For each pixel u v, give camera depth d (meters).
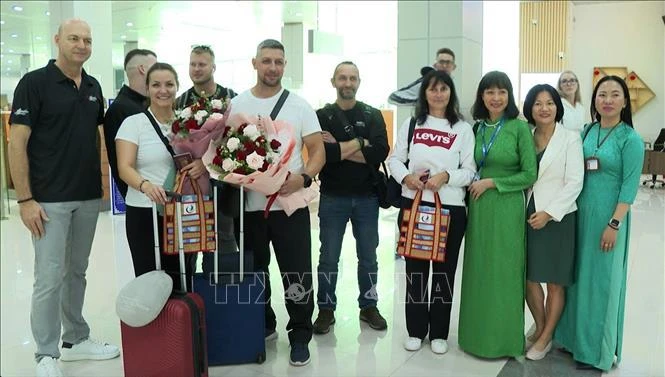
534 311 3.07
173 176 2.74
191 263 2.91
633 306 3.30
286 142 2.70
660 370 2.79
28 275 4.89
